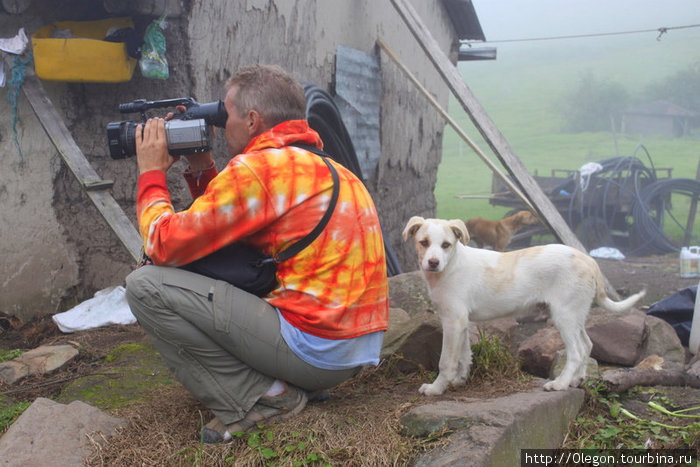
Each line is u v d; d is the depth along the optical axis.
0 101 4.50
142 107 2.80
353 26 7.14
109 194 4.38
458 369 3.23
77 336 4.27
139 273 2.49
